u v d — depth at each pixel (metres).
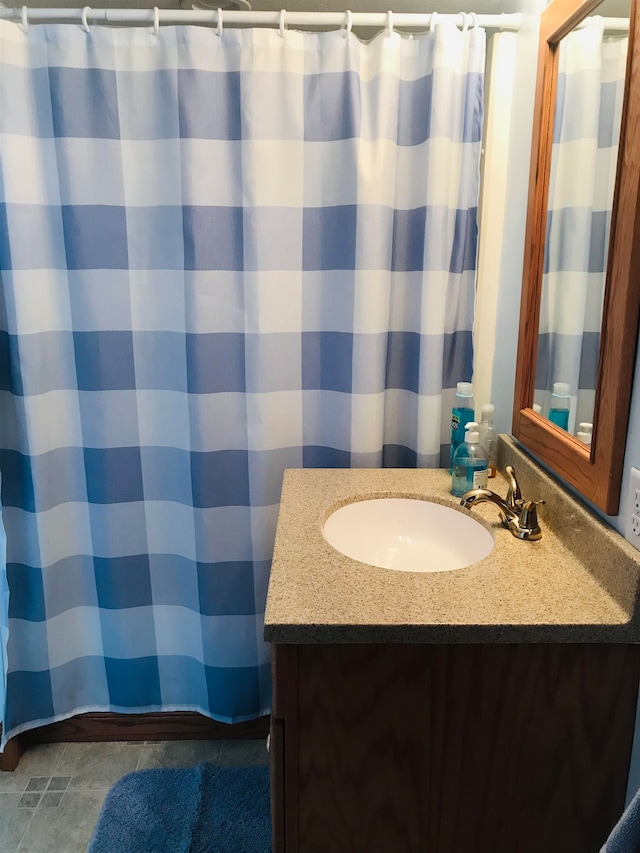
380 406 1.67
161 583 1.84
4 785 1.79
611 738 1.06
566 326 1.27
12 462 1.71
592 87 1.16
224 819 1.65
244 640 1.82
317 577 1.11
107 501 1.76
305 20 1.49
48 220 1.61
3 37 1.47
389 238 1.58
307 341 1.67
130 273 1.63
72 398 1.72
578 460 1.18
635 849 0.77
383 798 1.08
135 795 1.73
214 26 1.64
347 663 1.02
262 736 1.94
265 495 1.72
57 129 1.53
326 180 1.57
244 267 1.60
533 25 1.45
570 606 1.02
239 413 1.69
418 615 0.99
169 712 1.94
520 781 1.07
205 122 1.52
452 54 1.46
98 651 1.90
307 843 1.10
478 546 1.36
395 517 1.51
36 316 1.62
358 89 1.49
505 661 1.02
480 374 1.76
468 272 1.63
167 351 1.68
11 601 1.79
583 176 1.20
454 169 1.55
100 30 1.49
